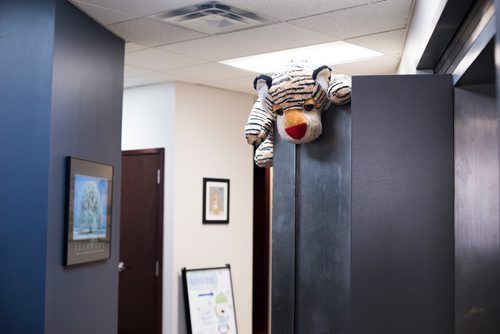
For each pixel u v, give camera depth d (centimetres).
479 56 188
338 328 284
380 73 489
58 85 304
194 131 520
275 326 303
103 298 357
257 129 316
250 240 558
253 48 411
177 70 473
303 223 299
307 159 300
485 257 217
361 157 235
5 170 301
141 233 522
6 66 304
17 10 305
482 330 218
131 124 534
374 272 232
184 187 511
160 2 319
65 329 312
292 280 299
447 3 203
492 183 216
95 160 346
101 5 323
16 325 294
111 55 372
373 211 234
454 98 231
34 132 298
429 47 254
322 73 281
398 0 313
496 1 138
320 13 336
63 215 309
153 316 510
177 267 505
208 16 342
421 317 229
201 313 505
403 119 234
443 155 231
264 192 672
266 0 316
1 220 299
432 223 230
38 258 293
